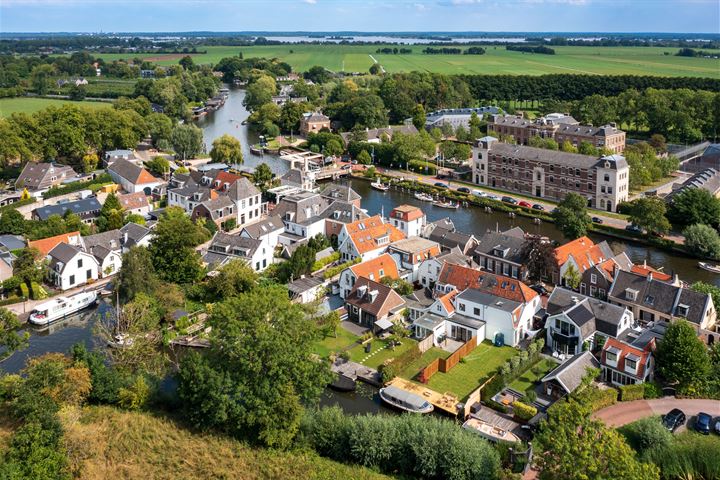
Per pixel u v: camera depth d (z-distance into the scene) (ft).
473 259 442.50
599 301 334.44
